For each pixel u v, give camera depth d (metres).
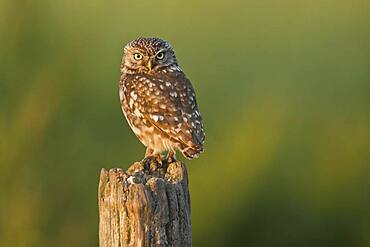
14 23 14.82
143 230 6.97
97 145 15.60
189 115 9.38
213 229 14.56
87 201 14.89
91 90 16.06
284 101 17.42
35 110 14.38
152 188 7.02
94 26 19.22
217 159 14.80
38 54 14.88
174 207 7.06
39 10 15.14
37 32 14.97
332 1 30.95
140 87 9.54
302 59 26.12
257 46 26.89
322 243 15.16
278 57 26.12
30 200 14.05
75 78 15.22
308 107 19.00
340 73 24.28
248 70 24.25
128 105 9.62
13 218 13.94
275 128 15.28
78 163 15.06
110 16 23.30
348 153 15.64
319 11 30.50
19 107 14.26
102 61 17.78
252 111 15.54
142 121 9.40
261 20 29.22
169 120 9.25
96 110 16.02
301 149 15.61
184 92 9.55
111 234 7.07
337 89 22.45
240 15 29.09
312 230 15.11
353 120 17.19
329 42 27.86
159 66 9.83
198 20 27.66
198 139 9.26
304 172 15.29
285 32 28.55
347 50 26.84
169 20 26.81
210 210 14.56
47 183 14.45
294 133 16.16
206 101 19.92
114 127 16.17
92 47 17.75
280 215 14.85
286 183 15.12
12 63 14.61
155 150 9.46
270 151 14.95
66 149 14.73
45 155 14.41
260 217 14.80
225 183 14.63
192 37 26.53
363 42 27.42
